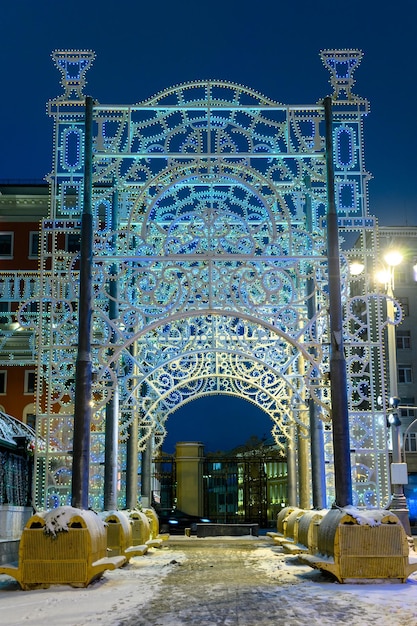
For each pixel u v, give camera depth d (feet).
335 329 49.73
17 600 34.63
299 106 54.75
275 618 29.01
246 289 62.28
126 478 71.72
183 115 55.11
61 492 55.83
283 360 76.59
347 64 56.24
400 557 39.88
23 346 115.24
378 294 56.54
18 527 54.85
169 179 58.54
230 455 219.41
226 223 53.16
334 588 37.99
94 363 54.49
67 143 55.42
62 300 54.75
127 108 54.85
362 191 56.13
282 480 174.70
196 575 45.19
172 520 120.16
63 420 55.98
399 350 147.95
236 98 55.01
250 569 48.57
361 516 40.47
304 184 59.82
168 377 76.13
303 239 56.34
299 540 61.52
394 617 29.14
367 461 58.49
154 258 52.49
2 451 56.34
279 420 77.05
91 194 52.47
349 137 56.13
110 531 52.47
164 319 51.57
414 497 140.26
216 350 66.13
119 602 33.71
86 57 55.36
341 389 48.70
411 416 146.20
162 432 78.43
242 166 54.24
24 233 122.42
